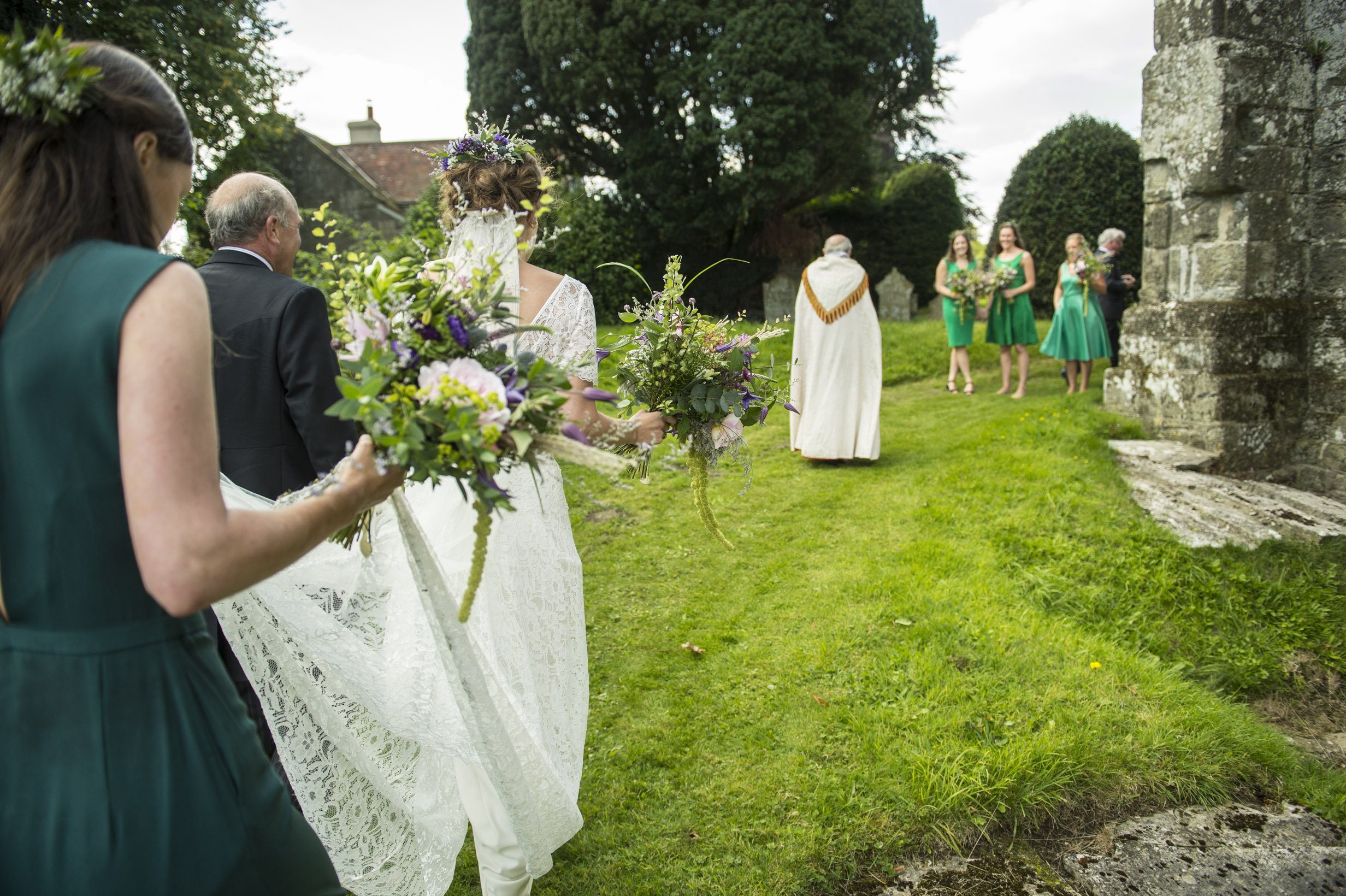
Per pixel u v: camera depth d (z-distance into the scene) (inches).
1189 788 112.4
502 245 83.0
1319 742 143.1
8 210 43.2
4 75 42.4
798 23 597.3
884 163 1008.9
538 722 79.9
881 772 111.2
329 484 52.4
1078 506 204.4
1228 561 185.0
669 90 613.3
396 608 79.0
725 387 100.4
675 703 130.9
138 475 38.7
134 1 420.5
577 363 80.3
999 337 357.7
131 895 42.2
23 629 42.8
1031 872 99.0
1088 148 574.9
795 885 95.2
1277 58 246.5
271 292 92.4
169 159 48.4
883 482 238.4
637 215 693.9
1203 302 256.7
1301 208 253.4
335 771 76.0
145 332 40.0
